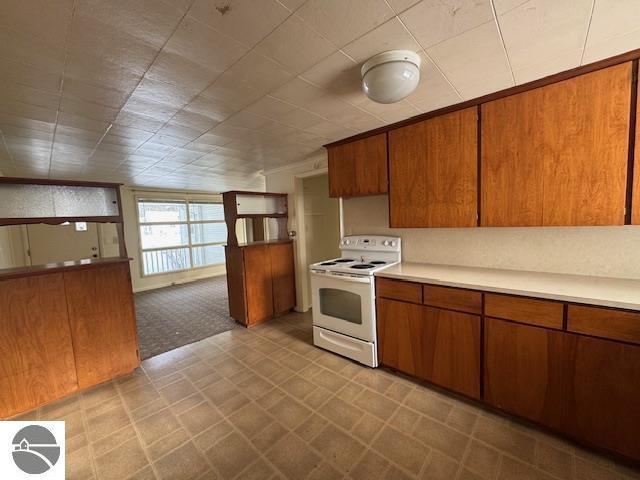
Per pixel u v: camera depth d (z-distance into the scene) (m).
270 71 1.48
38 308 1.96
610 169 1.49
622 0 1.02
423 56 1.39
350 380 2.21
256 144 2.83
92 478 1.43
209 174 4.37
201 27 1.12
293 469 1.44
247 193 3.57
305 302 4.07
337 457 1.50
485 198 1.90
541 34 1.23
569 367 1.47
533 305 1.56
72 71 1.41
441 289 1.92
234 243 3.52
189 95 1.71
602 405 1.39
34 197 2.01
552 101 1.62
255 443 1.62
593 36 1.25
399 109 2.04
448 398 1.95
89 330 2.18
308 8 1.03
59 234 4.71
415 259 2.66
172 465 1.49
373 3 1.02
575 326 1.44
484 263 2.27
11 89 1.55
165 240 6.20
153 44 1.22
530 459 1.44
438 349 1.96
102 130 2.24
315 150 3.16
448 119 2.01
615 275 1.78
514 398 1.67
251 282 3.49
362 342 2.36
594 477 1.33
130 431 1.74
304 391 2.09
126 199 5.54
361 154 2.54
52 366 2.02
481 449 1.51
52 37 1.14
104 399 2.08
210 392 2.13
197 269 6.78
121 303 2.34
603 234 1.80
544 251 2.01
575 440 1.53
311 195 4.22
